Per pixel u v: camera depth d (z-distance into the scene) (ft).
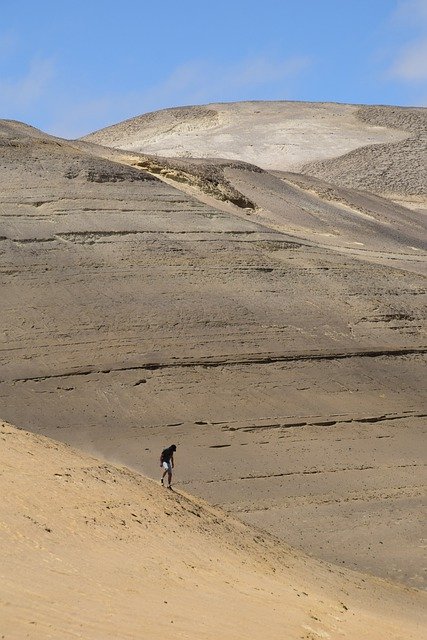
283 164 521.65
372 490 124.06
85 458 76.07
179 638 41.47
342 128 583.99
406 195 477.36
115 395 143.95
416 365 166.71
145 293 168.66
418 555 103.65
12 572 43.19
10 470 61.36
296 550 90.07
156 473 122.21
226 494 118.32
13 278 166.61
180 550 59.52
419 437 143.95
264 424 140.97
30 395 141.69
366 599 74.64
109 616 41.39
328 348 163.94
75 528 54.29
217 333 161.38
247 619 48.42
